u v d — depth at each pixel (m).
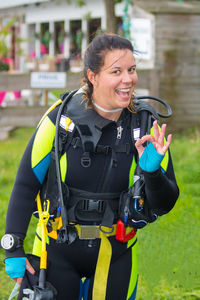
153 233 6.18
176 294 5.18
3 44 18.00
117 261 3.41
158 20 14.07
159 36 14.12
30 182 3.33
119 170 3.31
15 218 3.29
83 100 3.30
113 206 3.34
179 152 11.08
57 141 3.25
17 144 13.69
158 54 14.17
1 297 5.09
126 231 3.36
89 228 3.30
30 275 3.29
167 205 3.27
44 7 21.03
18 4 21.41
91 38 3.55
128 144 3.32
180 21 14.17
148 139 3.07
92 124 3.26
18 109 13.82
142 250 5.93
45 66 19.08
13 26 22.83
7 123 13.83
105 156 3.29
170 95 14.25
